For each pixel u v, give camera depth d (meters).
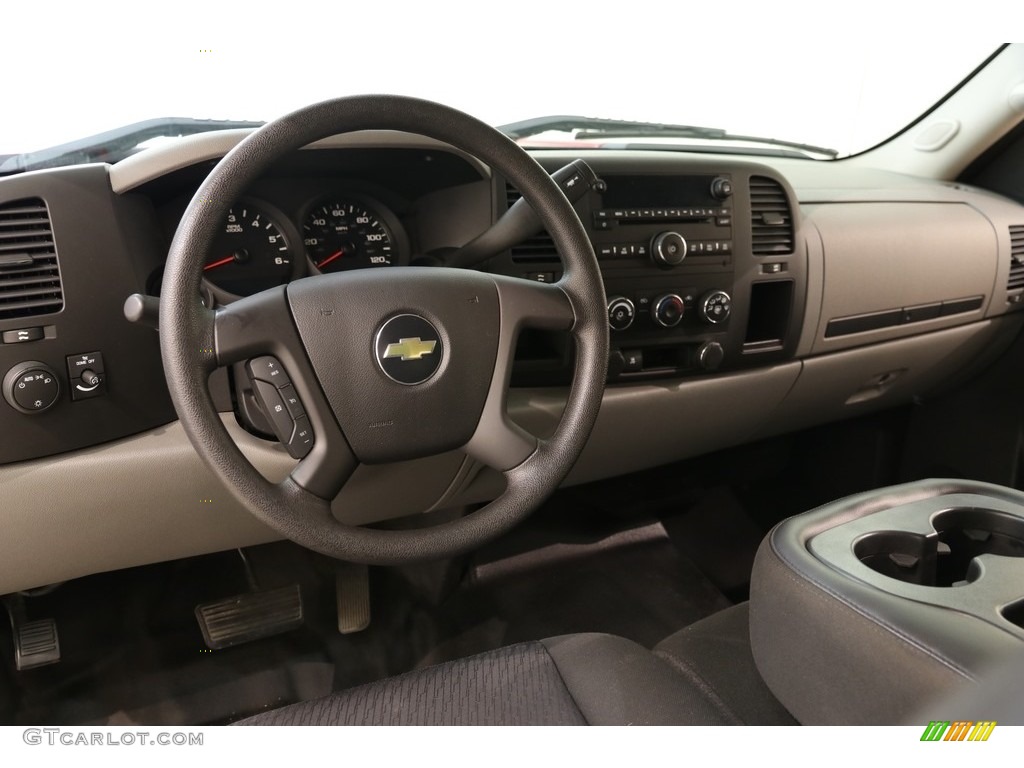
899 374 1.63
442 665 0.81
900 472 1.94
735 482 1.80
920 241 1.51
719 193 1.24
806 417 1.58
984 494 0.82
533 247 1.14
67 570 1.03
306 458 0.86
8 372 0.88
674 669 0.81
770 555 0.74
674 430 1.36
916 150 1.88
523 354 1.23
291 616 1.36
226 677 1.29
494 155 0.88
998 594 0.64
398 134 1.00
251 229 1.05
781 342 1.38
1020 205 1.77
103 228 0.92
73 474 0.94
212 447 0.79
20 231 0.88
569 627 1.47
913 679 0.59
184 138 0.94
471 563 1.59
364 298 0.85
